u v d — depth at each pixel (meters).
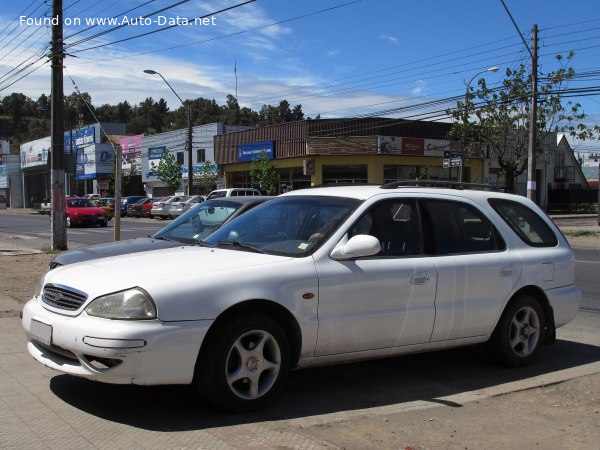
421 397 4.89
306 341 4.49
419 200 5.28
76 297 4.21
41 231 27.81
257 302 4.30
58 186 16.38
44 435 3.84
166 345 3.93
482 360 6.07
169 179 49.00
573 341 7.05
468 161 42.81
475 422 4.31
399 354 5.05
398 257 4.95
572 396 4.97
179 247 5.32
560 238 6.21
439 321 5.09
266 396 4.38
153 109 150.50
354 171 40.19
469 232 5.49
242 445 3.71
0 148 87.44
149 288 4.00
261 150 42.53
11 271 12.09
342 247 4.64
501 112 30.36
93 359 4.05
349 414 4.43
